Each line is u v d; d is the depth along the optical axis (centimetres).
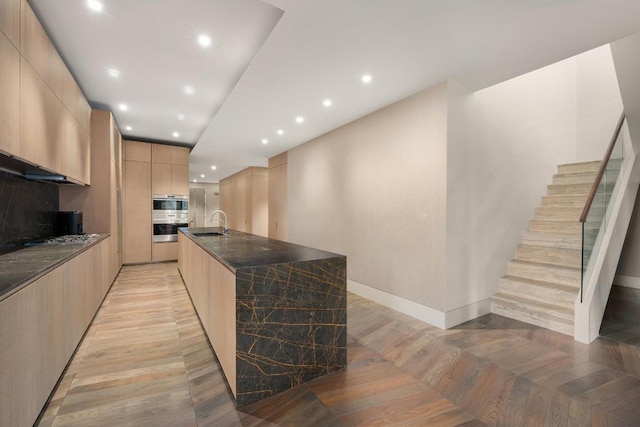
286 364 202
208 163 855
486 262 350
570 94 492
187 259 429
